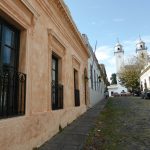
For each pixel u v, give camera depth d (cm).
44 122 709
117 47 9531
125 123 1045
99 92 3231
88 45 1970
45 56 768
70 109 1103
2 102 508
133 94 5347
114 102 2770
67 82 1088
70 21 1105
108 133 826
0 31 539
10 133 493
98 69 3219
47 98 763
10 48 580
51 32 823
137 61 5484
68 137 761
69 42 1181
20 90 582
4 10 514
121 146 646
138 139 723
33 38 666
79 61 1475
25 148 561
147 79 4072
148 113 1427
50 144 671
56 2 889
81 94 1518
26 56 613
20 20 586
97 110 1692
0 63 527
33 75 651
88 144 674
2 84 514
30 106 614
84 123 1059
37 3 709
